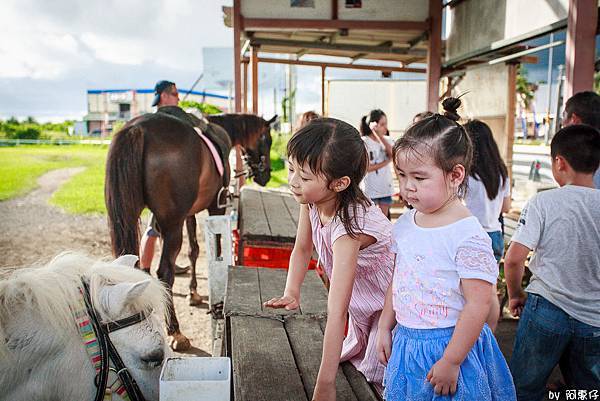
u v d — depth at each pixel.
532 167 11.05
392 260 1.79
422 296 1.48
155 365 1.65
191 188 4.13
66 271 1.68
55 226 8.72
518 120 41.16
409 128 1.48
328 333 1.57
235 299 2.64
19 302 1.58
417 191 1.43
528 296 2.34
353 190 1.63
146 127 3.96
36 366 1.54
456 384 1.41
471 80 9.23
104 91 43.19
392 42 9.32
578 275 2.19
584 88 4.44
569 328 2.20
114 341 1.61
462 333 1.38
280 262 4.26
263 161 6.70
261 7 7.58
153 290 1.72
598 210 2.18
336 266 1.61
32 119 42.41
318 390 1.57
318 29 7.68
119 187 3.72
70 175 15.52
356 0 7.61
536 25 5.43
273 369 1.93
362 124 6.07
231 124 6.23
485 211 3.30
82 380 1.55
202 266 6.44
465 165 1.45
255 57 9.45
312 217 1.78
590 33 4.40
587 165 2.26
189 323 4.59
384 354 1.64
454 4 7.61
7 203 10.66
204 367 1.61
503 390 1.54
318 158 1.50
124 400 1.59
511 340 3.78
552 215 2.23
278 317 2.44
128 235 3.73
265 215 5.21
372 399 1.78
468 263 1.40
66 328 1.55
